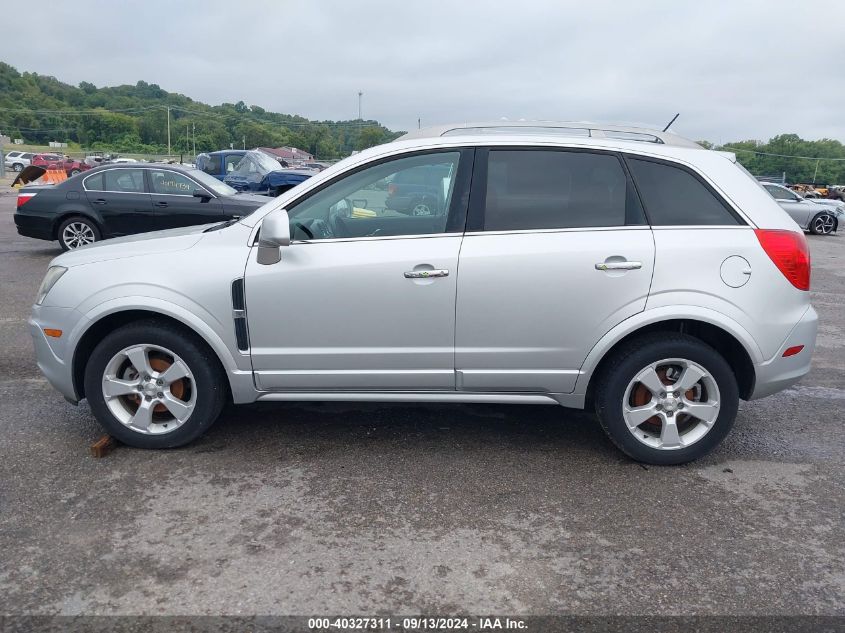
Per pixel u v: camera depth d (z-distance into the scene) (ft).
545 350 12.59
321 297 12.53
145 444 13.34
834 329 25.31
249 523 10.87
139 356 12.96
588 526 10.96
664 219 12.55
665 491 12.17
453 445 13.98
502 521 11.07
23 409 15.52
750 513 11.46
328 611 8.84
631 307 12.35
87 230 35.45
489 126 13.73
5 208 68.95
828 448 14.19
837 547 10.48
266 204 13.10
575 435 14.58
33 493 11.70
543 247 12.37
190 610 8.81
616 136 13.52
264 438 14.14
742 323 12.39
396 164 12.89
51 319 13.10
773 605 9.09
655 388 12.74
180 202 34.94
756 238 12.45
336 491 11.96
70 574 9.50
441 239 12.53
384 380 12.90
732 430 15.14
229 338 12.76
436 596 9.18
